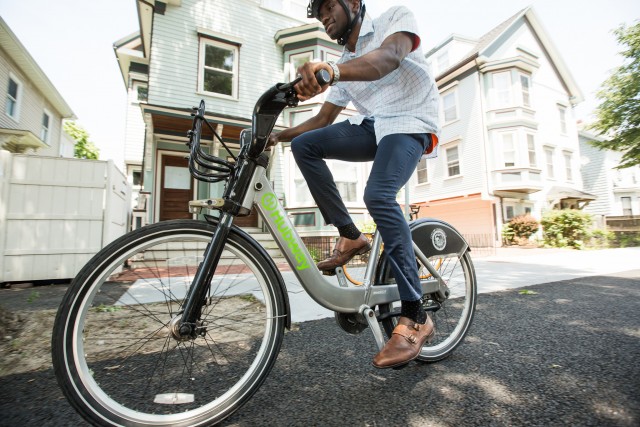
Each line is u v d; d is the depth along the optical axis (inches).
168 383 56.2
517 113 538.9
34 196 161.6
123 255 43.3
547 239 495.2
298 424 44.2
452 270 76.8
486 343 74.7
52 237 163.6
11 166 158.4
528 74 566.3
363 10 59.7
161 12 337.4
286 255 51.4
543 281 161.9
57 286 159.0
